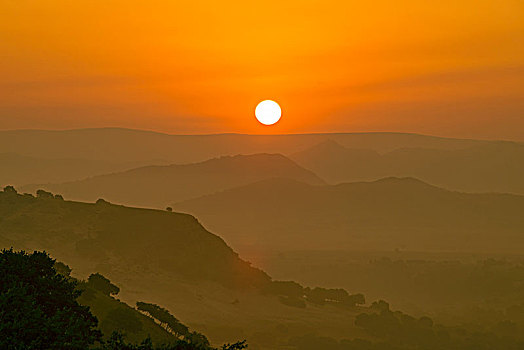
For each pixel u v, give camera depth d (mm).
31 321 61781
